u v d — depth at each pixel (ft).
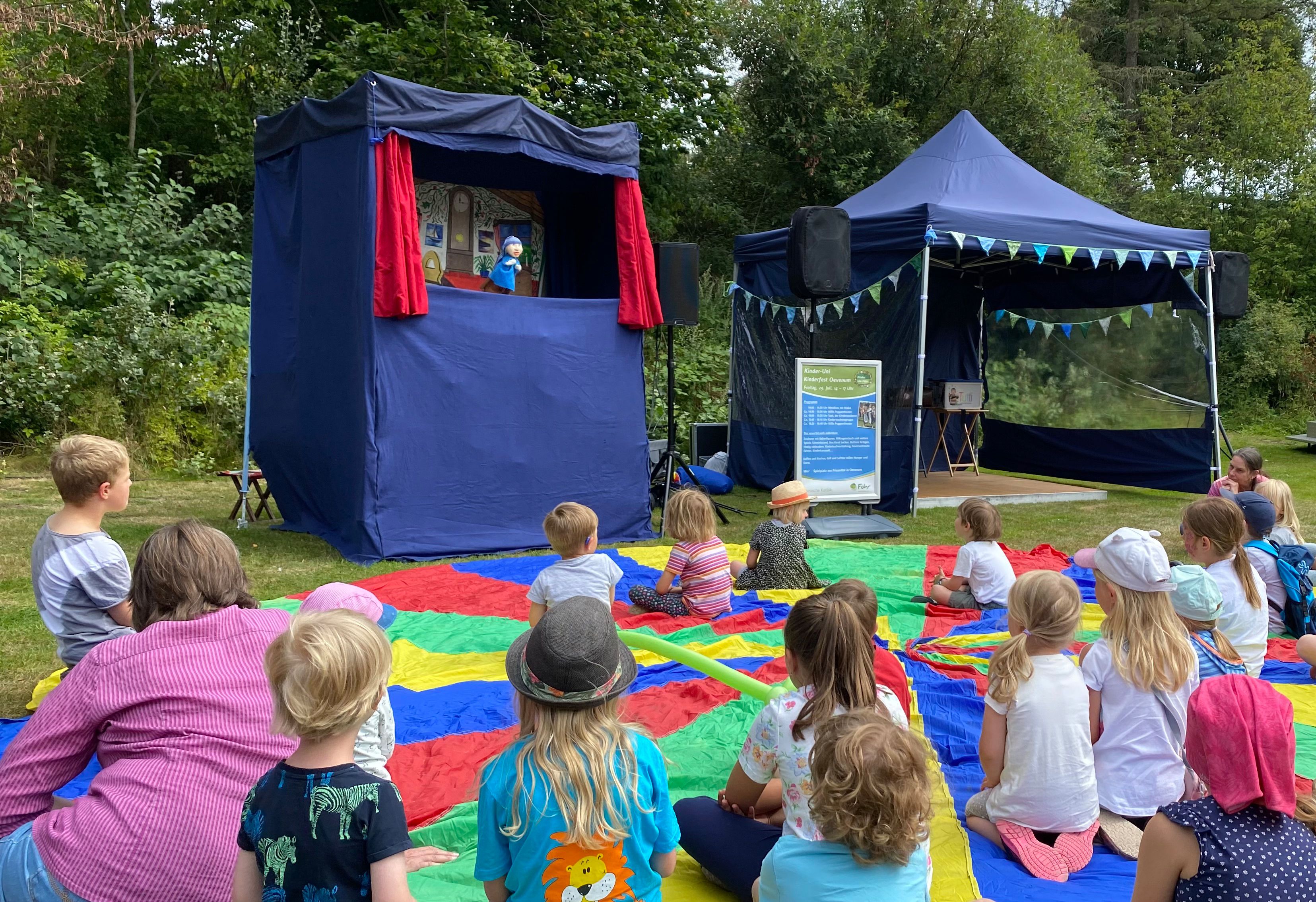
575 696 6.35
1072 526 30.96
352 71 50.49
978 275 44.37
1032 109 70.85
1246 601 13.50
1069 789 9.44
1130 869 9.23
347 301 24.34
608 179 31.76
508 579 21.76
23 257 42.14
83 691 6.98
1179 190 76.33
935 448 43.21
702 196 71.46
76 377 38.47
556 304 26.16
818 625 8.25
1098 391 40.24
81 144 55.67
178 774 6.79
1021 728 9.47
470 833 10.18
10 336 37.96
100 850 6.55
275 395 28.19
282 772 6.04
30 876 6.54
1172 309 37.01
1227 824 5.94
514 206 32.42
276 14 57.16
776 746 8.30
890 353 33.37
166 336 40.06
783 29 68.39
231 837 6.78
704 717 13.39
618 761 6.47
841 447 30.35
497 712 13.69
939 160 37.09
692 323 32.09
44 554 11.00
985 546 19.26
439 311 24.30
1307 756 12.20
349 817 5.88
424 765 11.96
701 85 61.16
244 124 57.52
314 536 26.50
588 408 26.73
